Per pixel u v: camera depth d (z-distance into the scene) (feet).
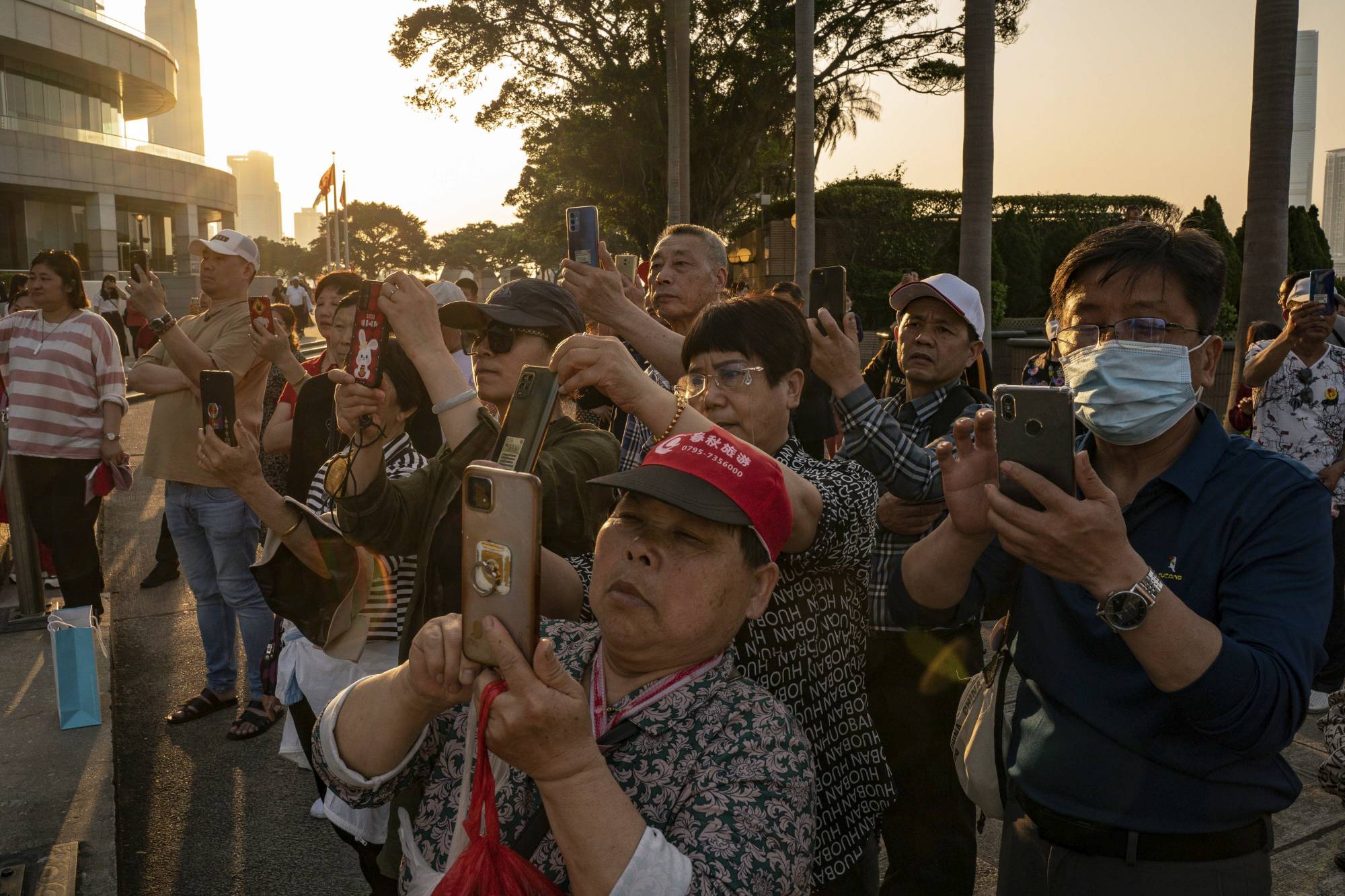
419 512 8.26
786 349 7.24
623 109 97.60
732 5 92.84
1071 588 5.61
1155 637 4.56
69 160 146.61
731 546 4.74
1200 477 5.34
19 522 18.54
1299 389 15.98
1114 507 4.46
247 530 15.39
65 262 18.37
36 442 18.29
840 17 93.40
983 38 34.04
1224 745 4.91
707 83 97.55
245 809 12.91
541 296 8.68
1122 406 5.21
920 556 6.12
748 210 118.52
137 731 15.26
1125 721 5.33
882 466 8.83
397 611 9.08
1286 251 26.37
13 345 18.37
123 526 28.45
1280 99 25.72
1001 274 67.10
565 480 7.49
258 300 15.07
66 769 12.76
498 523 3.83
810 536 6.63
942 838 9.07
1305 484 5.25
